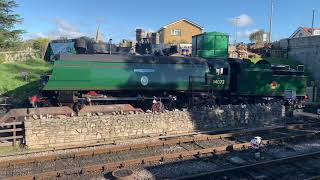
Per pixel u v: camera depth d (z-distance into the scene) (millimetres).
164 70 19750
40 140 13742
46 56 27016
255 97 21953
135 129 15516
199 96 20484
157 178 10539
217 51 25594
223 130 17297
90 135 14617
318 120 20188
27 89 26922
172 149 13625
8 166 11438
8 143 13484
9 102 22984
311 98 27781
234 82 21453
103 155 12672
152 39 42125
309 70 34344
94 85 18281
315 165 11969
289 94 21531
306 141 15141
